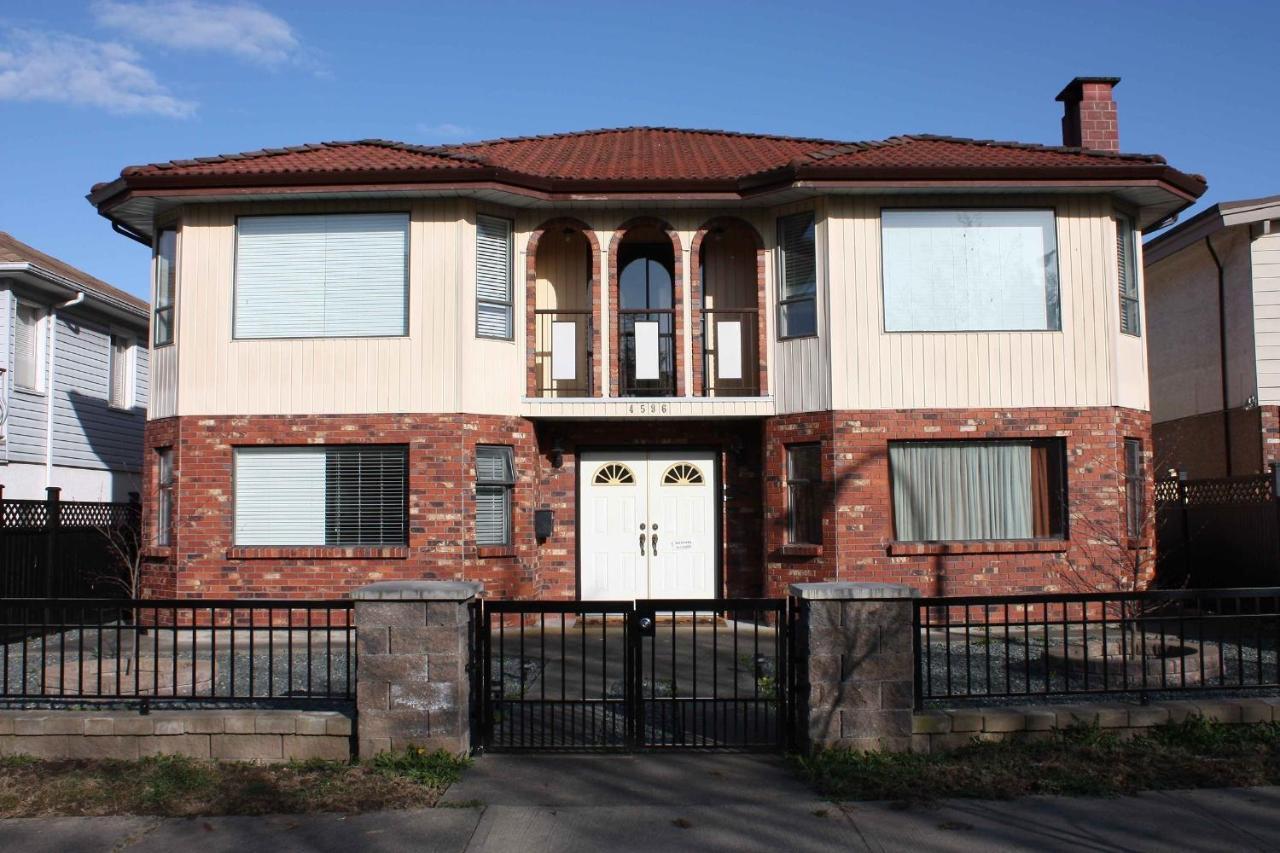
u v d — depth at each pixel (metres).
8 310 17.91
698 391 14.65
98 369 20.97
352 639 12.52
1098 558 13.57
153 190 13.49
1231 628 12.66
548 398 14.24
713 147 17.16
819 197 13.85
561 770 7.05
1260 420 15.89
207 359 13.82
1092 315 13.84
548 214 14.46
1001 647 11.55
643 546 15.06
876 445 13.59
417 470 13.52
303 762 7.08
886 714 7.09
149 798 6.44
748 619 14.49
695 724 7.58
